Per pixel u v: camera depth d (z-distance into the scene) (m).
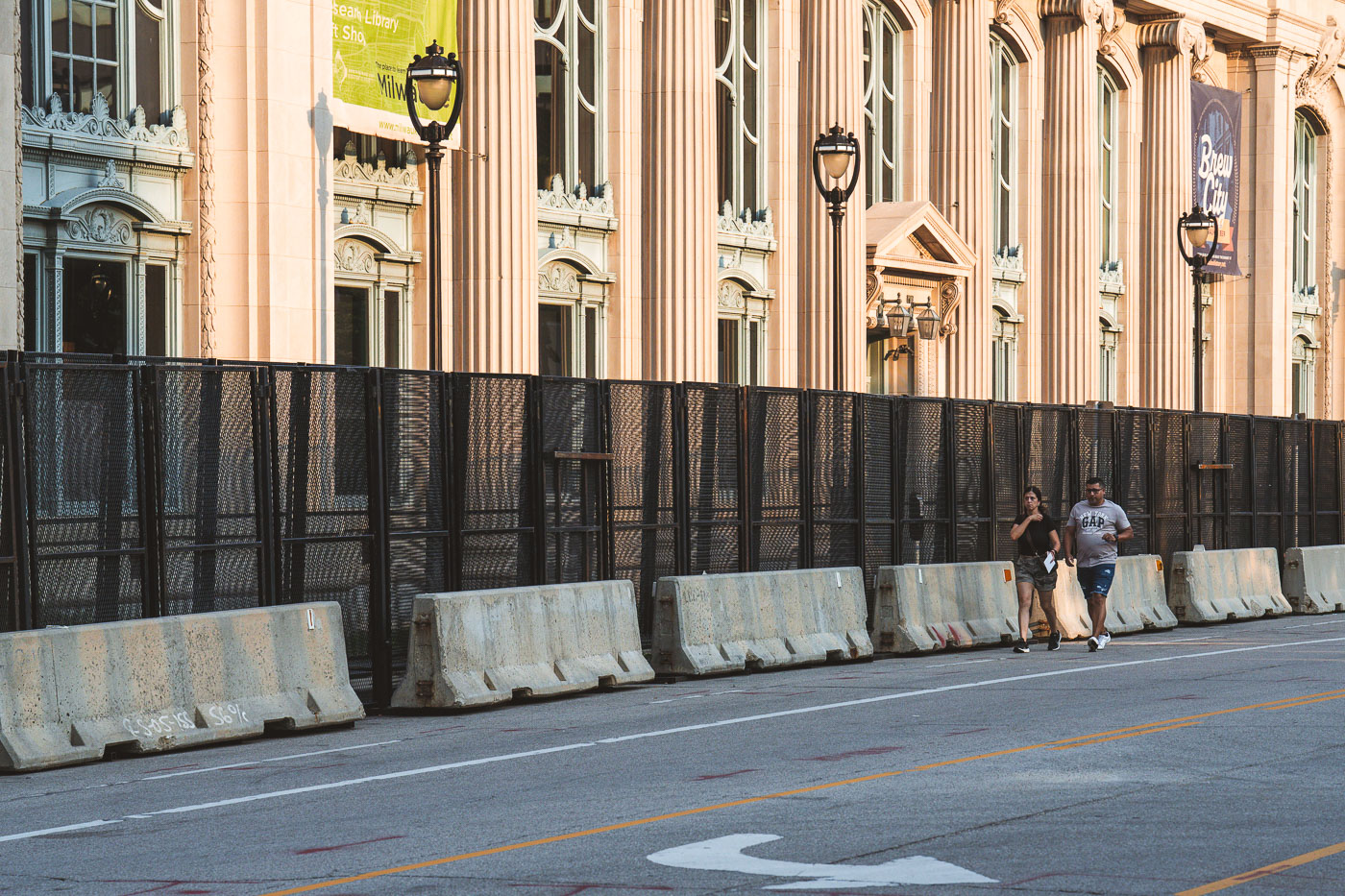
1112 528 67.38
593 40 90.88
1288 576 94.31
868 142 110.94
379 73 75.06
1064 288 125.94
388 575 50.00
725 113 99.31
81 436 42.69
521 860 26.98
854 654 62.81
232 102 69.94
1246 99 152.12
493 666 50.00
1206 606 84.50
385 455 50.25
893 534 69.06
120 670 41.03
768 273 102.25
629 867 26.19
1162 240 137.00
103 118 66.00
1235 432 92.81
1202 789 32.53
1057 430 78.25
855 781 34.06
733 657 57.94
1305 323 164.38
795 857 26.72
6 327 59.94
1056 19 125.31
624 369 91.31
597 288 90.88
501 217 81.06
